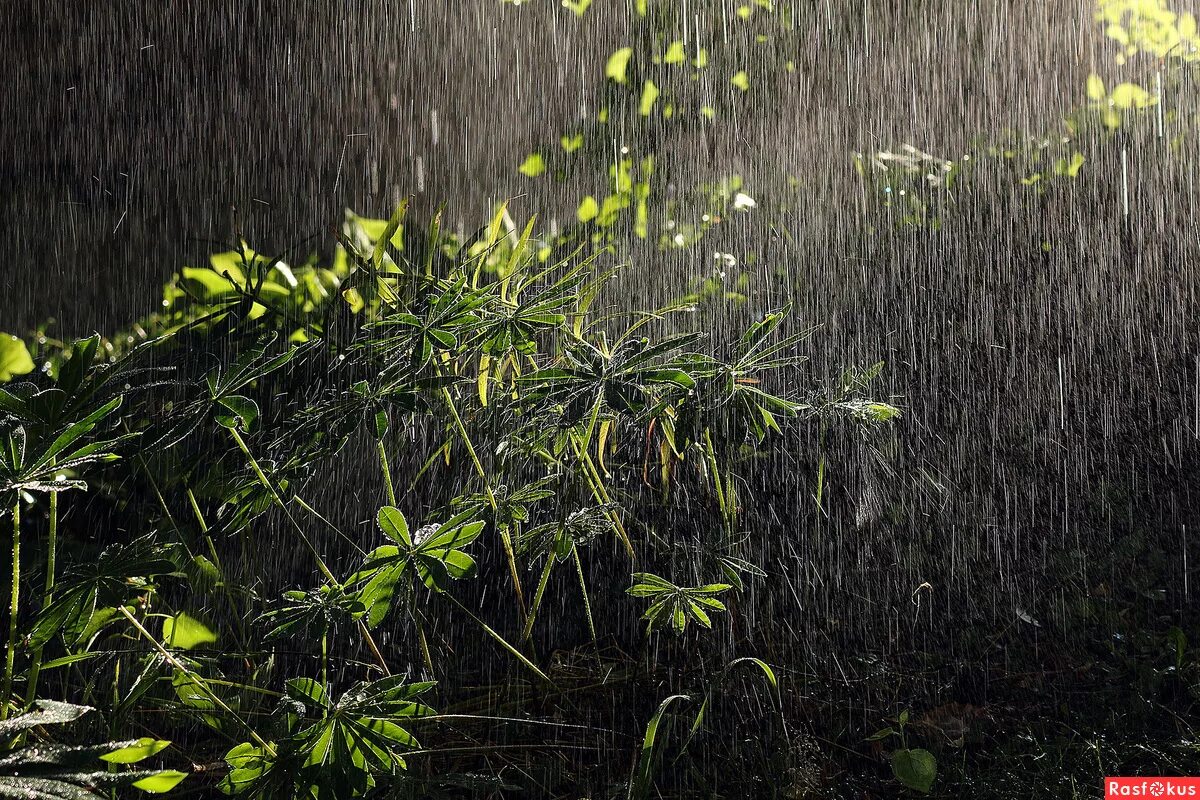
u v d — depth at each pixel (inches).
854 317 88.7
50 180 120.3
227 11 127.0
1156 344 90.7
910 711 65.3
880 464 75.2
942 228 93.4
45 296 91.1
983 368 87.3
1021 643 69.9
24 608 55.4
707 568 65.1
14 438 49.1
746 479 73.6
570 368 58.7
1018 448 82.7
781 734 62.7
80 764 47.1
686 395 60.6
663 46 107.4
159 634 63.0
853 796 60.7
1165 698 66.4
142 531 61.8
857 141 106.1
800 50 108.2
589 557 70.1
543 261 77.1
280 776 51.7
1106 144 98.0
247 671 61.0
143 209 111.8
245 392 62.1
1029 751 62.8
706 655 65.8
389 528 54.0
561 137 107.4
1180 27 102.7
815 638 68.9
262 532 67.2
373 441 69.1
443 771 59.7
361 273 62.2
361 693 52.7
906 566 73.5
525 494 60.2
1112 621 71.2
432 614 67.1
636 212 90.0
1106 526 78.2
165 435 55.7
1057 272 92.9
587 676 65.2
